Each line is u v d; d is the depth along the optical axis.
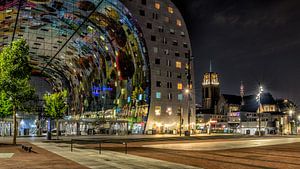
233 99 152.00
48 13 77.00
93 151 24.02
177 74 88.56
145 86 83.62
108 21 81.38
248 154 22.09
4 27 83.06
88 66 112.38
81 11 76.44
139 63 85.75
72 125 82.00
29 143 36.06
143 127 81.31
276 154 22.17
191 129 83.12
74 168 13.42
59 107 57.88
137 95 85.94
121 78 93.31
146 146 31.89
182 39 91.56
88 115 114.69
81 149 26.42
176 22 90.94
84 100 121.19
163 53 86.31
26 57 32.47
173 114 85.94
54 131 79.12
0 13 72.75
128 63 89.44
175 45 89.56
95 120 76.88
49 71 138.00
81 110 124.00
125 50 89.31
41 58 116.69
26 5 71.19
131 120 86.62
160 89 84.19
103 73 103.19
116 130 81.25
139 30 82.31
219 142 39.91
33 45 100.62
